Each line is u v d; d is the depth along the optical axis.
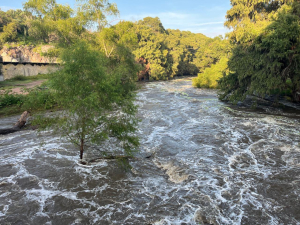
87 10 27.09
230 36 39.66
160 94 29.83
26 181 7.48
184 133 12.83
